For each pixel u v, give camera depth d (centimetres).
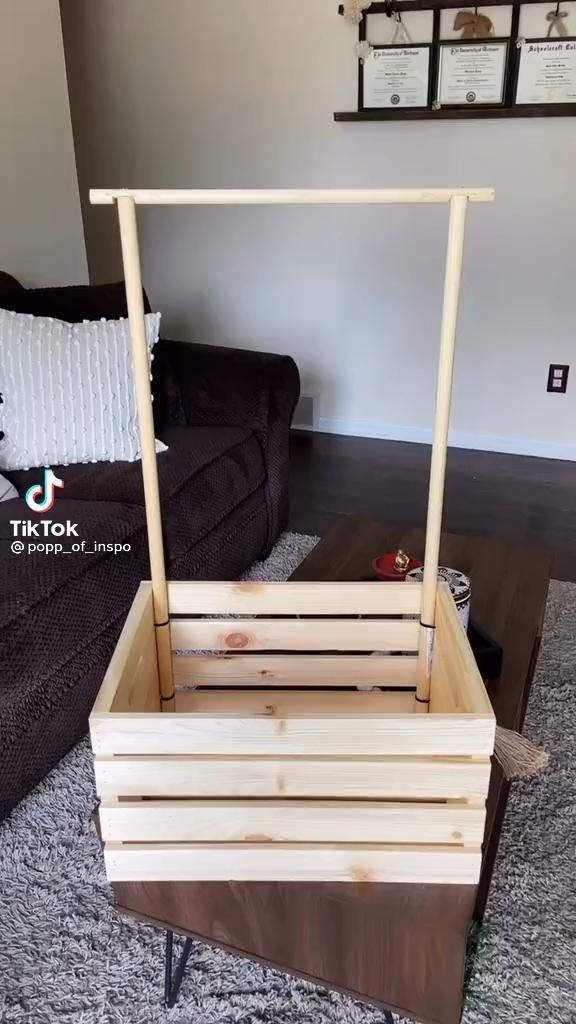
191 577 178
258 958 85
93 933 115
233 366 212
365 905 79
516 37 267
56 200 256
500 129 281
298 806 75
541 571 151
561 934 114
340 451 328
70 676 140
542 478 300
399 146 296
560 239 288
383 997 84
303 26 291
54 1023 103
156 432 207
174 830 77
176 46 312
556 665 180
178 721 73
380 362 331
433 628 98
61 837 132
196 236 341
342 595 100
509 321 306
